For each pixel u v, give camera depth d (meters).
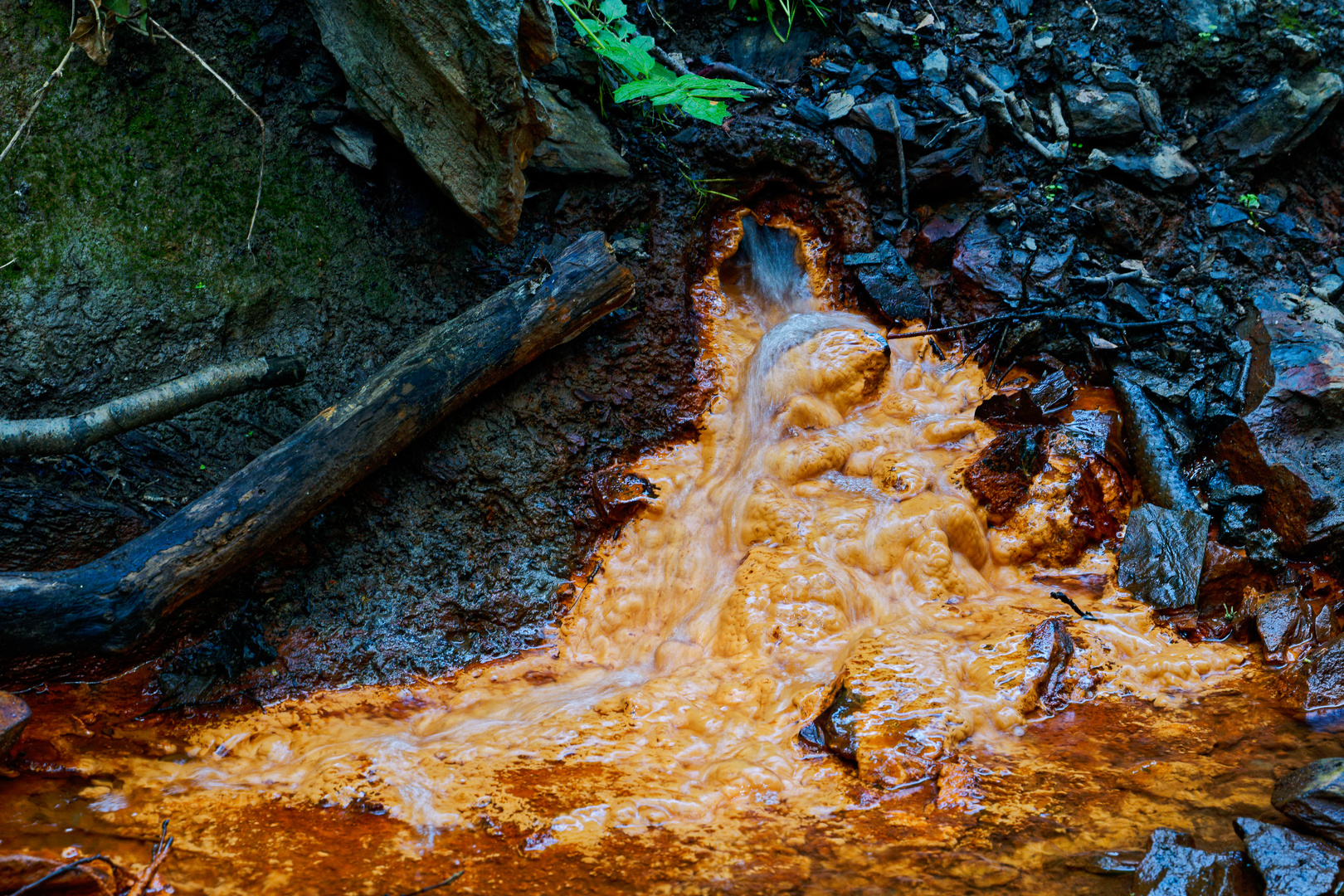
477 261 4.73
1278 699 3.62
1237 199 5.14
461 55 3.80
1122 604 4.14
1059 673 3.71
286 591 4.14
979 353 4.94
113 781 3.37
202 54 4.30
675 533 4.54
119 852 2.97
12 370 3.87
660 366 4.87
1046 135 5.26
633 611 4.37
